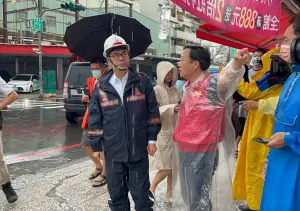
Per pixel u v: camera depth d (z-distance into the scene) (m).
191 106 2.40
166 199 3.57
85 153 6.36
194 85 2.40
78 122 10.22
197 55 2.37
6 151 6.52
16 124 9.87
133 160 2.63
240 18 2.27
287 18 3.58
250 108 2.68
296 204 1.73
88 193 3.90
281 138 1.73
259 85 2.67
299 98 1.74
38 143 7.30
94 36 3.82
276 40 3.73
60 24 28.56
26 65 27.73
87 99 4.14
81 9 17.11
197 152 2.38
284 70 2.55
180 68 2.47
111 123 2.62
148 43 4.22
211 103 2.30
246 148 3.04
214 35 3.86
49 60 28.34
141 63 24.64
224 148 2.44
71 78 9.20
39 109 13.85
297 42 1.68
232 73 2.09
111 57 2.56
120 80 2.62
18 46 23.02
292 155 1.76
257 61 3.05
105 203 3.59
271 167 1.89
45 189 4.07
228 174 2.43
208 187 2.40
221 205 2.43
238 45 4.20
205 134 2.34
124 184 2.77
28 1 27.02
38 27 19.67
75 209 3.44
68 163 5.59
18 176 4.74
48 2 27.39
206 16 2.09
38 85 23.45
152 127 2.71
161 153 3.27
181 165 2.53
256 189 2.87
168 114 3.12
